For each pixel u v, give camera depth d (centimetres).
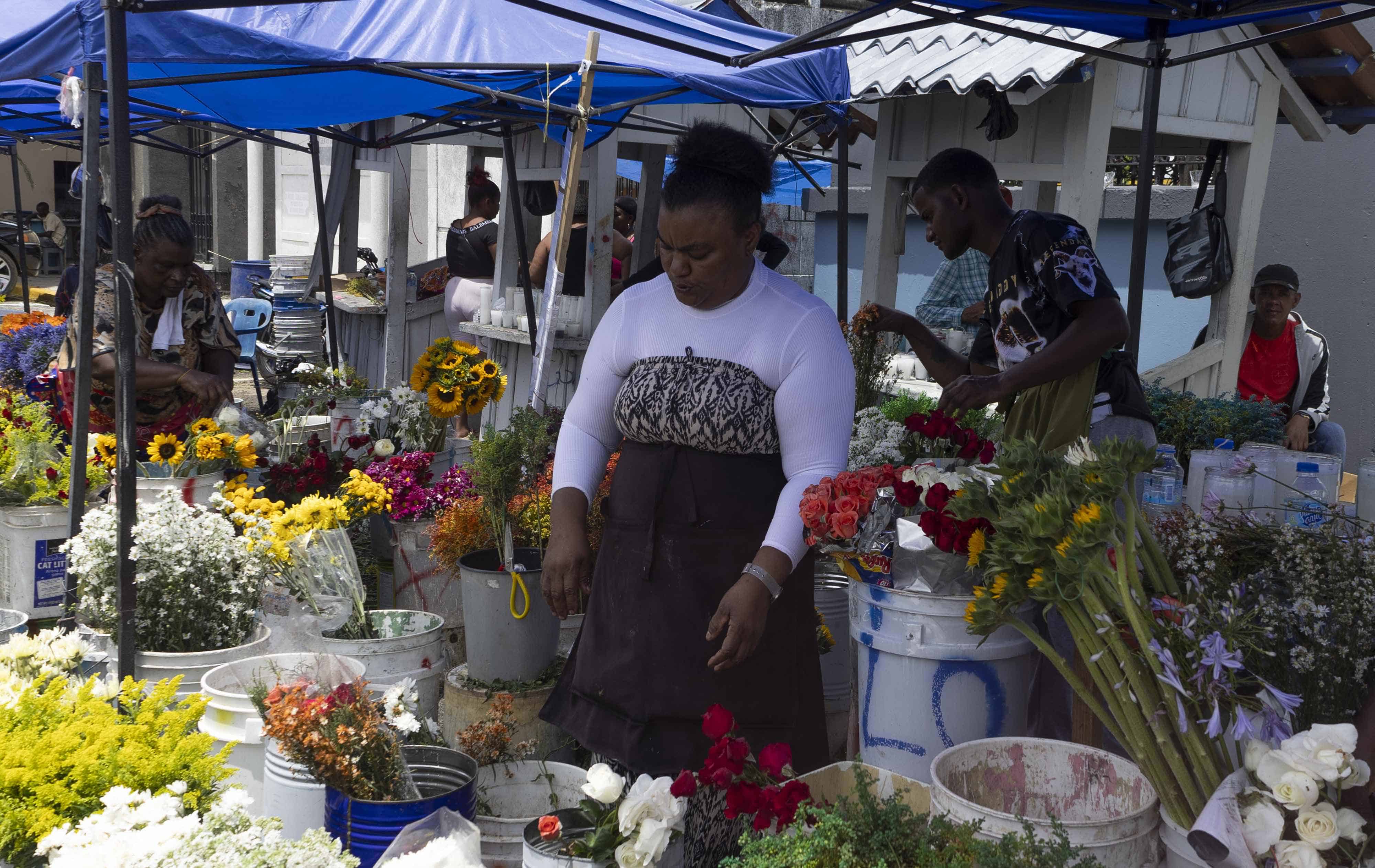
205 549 273
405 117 603
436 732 247
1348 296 565
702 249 198
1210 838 168
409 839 183
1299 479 308
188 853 172
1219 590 212
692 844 202
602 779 189
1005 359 294
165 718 212
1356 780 166
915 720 232
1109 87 446
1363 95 518
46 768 195
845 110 474
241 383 980
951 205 297
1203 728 182
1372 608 204
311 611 284
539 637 275
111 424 384
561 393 622
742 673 214
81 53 276
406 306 746
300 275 823
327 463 378
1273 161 595
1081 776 207
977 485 201
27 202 1916
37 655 243
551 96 483
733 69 432
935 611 227
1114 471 184
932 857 167
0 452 351
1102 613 184
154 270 375
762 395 209
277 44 303
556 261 354
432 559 332
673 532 212
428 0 377
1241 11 304
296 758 199
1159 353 657
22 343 636
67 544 289
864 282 561
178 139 1606
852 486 200
